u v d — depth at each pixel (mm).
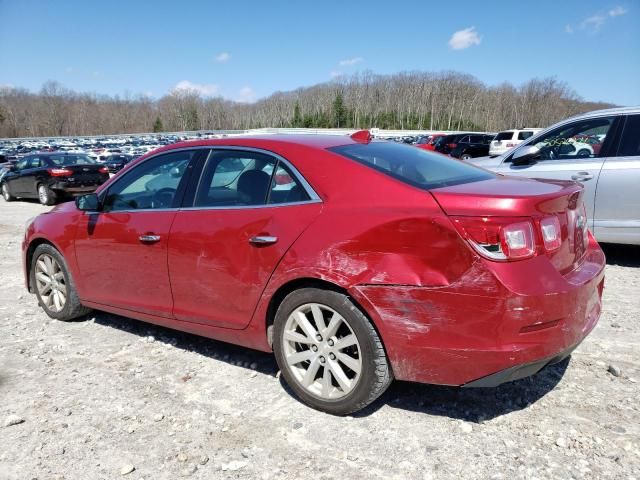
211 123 145375
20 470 2658
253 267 3229
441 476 2533
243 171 3463
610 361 3662
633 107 6051
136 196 4066
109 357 3979
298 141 3406
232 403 3266
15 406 3270
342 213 2945
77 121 134875
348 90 132125
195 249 3518
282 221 3135
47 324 4730
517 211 2596
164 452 2785
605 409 3062
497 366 2600
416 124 118875
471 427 2928
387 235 2766
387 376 2898
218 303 3475
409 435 2875
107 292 4262
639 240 5930
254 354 3984
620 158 5973
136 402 3297
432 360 2723
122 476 2604
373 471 2586
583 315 2834
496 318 2557
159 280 3801
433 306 2662
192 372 3703
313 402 3125
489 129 120688
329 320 3055
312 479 2545
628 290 5227
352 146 3430
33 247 4938
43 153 16109
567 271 2918
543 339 2613
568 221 2963
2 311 5117
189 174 3746
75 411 3203
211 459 2721
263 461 2689
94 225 4234
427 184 2945
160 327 4594
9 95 131250
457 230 2611
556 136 6523
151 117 142500
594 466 2568
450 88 125562
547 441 2781
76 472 2639
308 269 2961
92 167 15695
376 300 2777
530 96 117938
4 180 16531
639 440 2758
